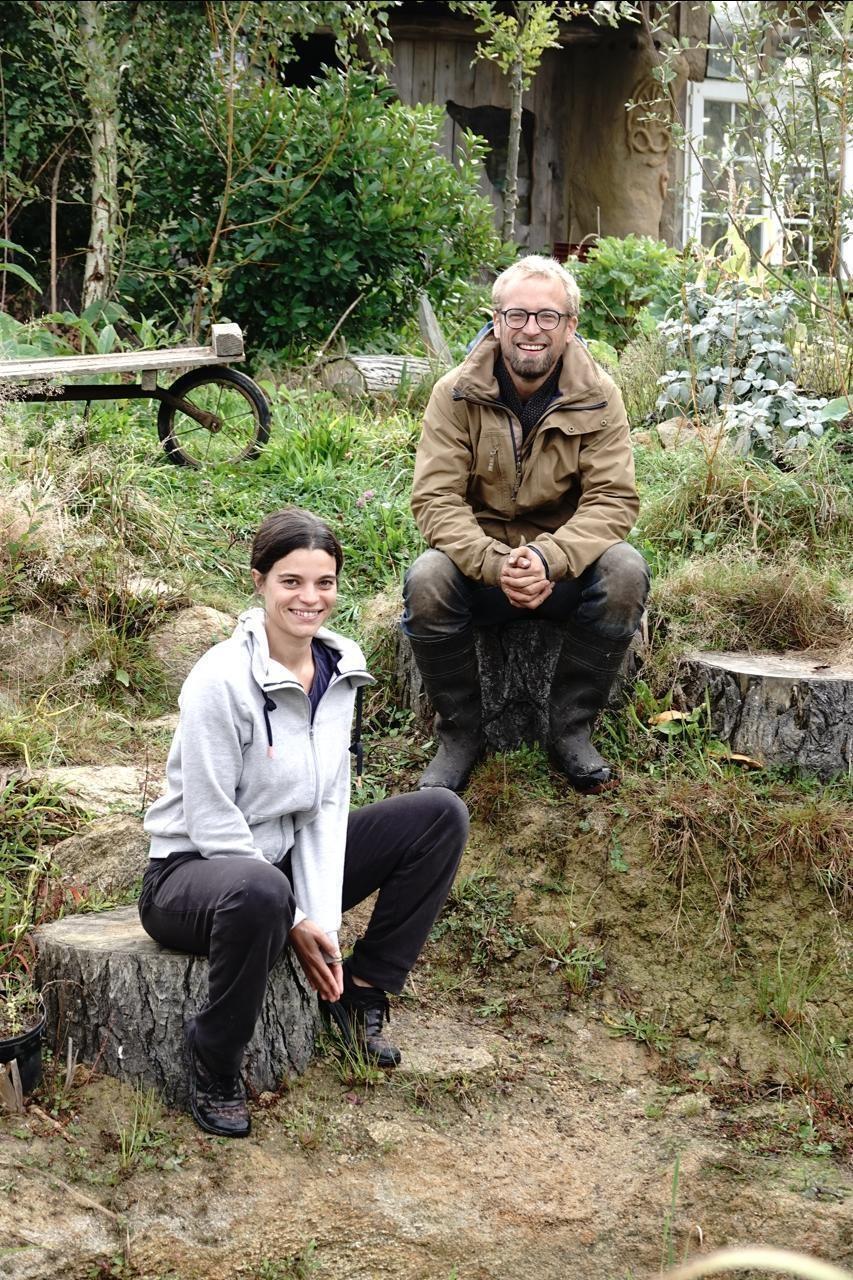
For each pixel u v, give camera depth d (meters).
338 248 8.68
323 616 3.12
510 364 3.93
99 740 4.47
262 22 9.20
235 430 6.68
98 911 3.64
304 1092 3.34
